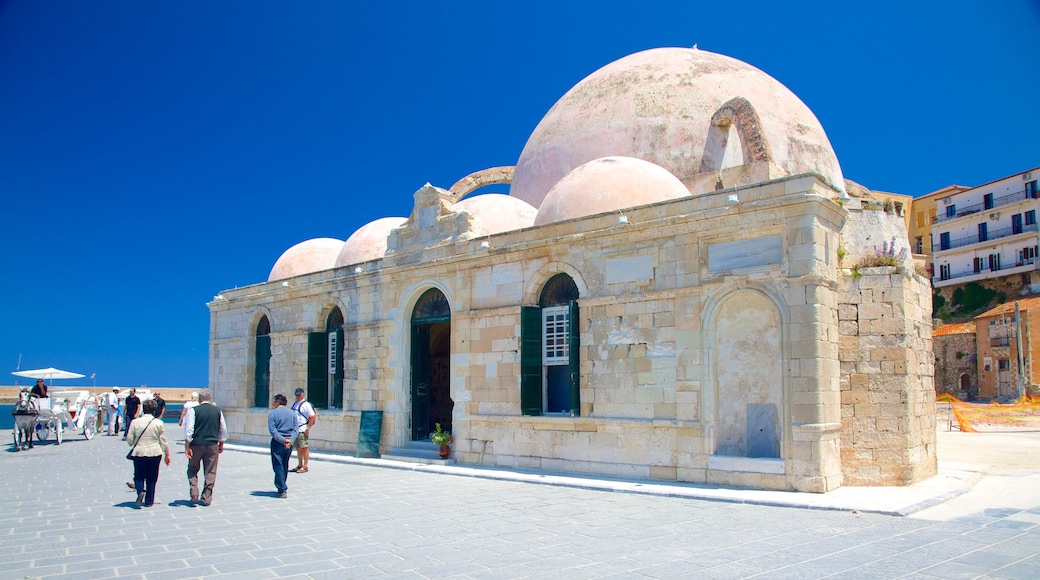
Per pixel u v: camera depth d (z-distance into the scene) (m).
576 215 19.64
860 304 16.47
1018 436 31.27
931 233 77.25
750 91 24.19
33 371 40.47
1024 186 69.44
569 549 10.02
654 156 23.06
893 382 16.19
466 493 15.80
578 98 26.06
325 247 32.78
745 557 9.47
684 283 16.95
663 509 13.46
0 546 10.59
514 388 20.28
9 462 23.27
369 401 25.03
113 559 9.73
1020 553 9.66
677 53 26.17
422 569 8.99
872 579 8.37
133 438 14.04
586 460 18.36
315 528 11.74
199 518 12.78
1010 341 57.41
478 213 23.58
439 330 30.27
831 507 13.11
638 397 17.53
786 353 15.30
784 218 15.59
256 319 31.34
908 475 15.98
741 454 16.14
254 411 30.38
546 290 20.31
